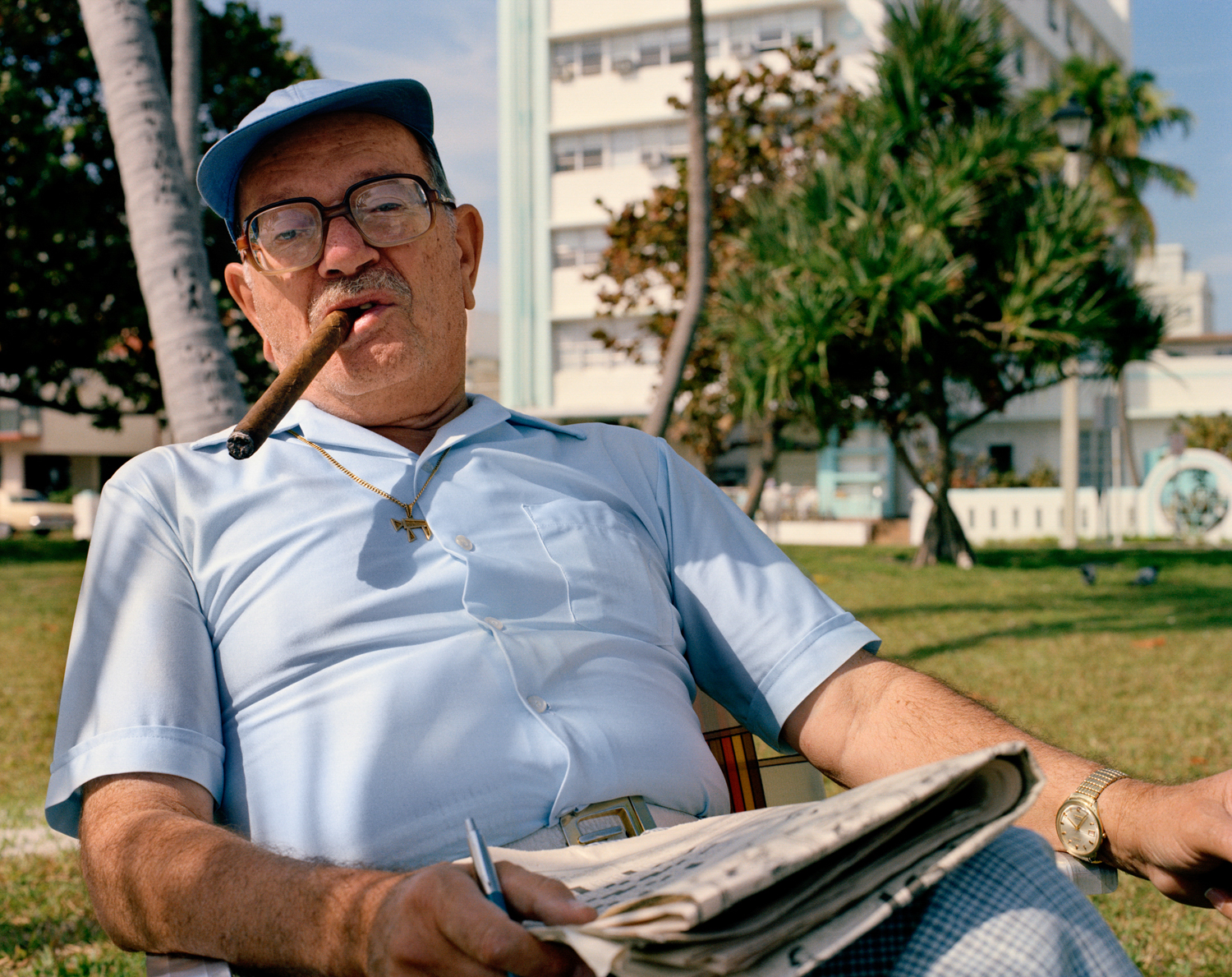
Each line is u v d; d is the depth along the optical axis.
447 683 1.64
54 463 40.97
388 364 1.92
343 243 1.90
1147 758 5.06
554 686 1.71
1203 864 1.42
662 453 2.09
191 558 1.74
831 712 1.81
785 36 28.61
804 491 28.88
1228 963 3.01
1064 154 16.89
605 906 1.15
